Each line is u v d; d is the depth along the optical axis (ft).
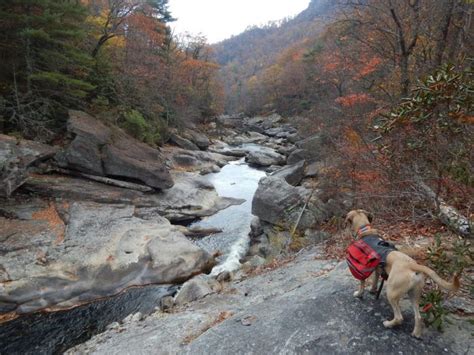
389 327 12.94
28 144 40.98
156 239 36.01
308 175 58.18
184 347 15.48
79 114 51.42
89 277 29.68
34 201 38.93
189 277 33.22
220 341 14.93
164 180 51.11
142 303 28.48
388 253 12.59
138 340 18.43
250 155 95.76
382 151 23.48
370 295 15.07
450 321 12.82
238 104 309.83
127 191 47.65
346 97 53.93
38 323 25.38
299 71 193.06
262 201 42.22
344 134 41.91
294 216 39.06
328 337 13.32
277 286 21.91
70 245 32.32
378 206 25.39
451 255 16.29
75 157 45.21
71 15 51.78
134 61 90.99
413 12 40.19
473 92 15.58
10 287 26.66
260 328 15.05
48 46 49.52
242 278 29.01
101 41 69.87
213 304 22.31
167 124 98.07
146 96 85.66
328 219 37.04
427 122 18.52
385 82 52.34
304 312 15.10
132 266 32.01
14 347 22.80
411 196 22.75
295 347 13.28
